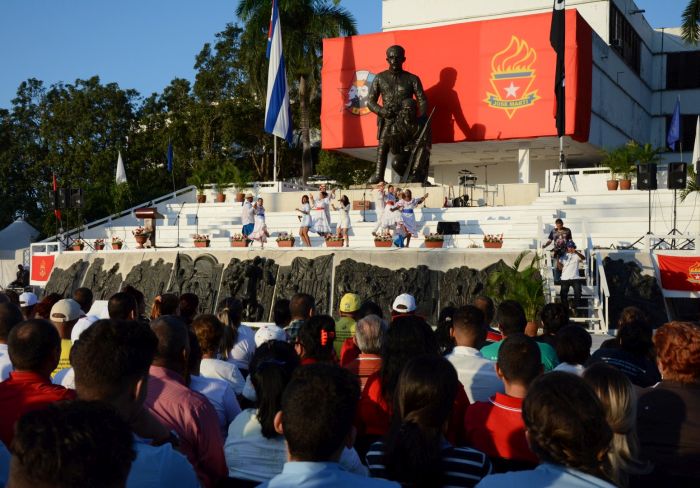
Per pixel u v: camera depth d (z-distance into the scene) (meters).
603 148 37.19
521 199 31.70
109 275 26.09
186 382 5.00
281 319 9.20
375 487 3.03
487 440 4.52
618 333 6.00
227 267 23.72
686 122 50.03
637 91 45.88
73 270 27.14
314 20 41.44
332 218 30.83
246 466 4.51
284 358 4.70
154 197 43.88
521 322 7.10
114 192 40.72
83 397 3.54
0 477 3.53
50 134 54.75
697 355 4.35
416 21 44.38
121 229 35.00
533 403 3.08
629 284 19.73
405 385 3.78
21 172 58.62
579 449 2.96
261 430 4.51
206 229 32.97
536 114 33.47
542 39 33.50
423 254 21.52
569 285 19.08
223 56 54.22
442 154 39.50
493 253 20.80
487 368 5.82
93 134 54.50
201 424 4.34
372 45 37.19
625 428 3.70
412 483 3.70
